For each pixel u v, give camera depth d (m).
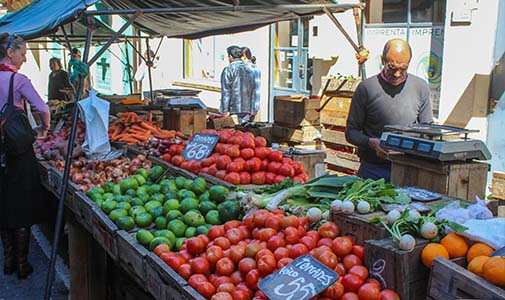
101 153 5.09
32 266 5.39
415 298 2.07
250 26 7.69
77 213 4.02
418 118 4.09
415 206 2.41
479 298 1.77
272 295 2.14
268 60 10.43
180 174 4.02
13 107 4.75
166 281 2.50
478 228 2.02
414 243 2.05
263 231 2.51
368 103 4.05
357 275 2.13
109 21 16.64
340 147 6.54
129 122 6.03
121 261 3.09
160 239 2.86
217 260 2.47
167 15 6.93
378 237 2.26
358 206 2.42
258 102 9.02
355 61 7.67
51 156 5.32
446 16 6.08
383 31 7.18
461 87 5.97
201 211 3.19
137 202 3.49
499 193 3.95
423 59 6.64
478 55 5.75
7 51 4.79
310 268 2.18
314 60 8.64
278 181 3.60
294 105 6.64
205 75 13.07
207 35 8.56
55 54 20.48
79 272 4.20
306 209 2.82
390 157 3.18
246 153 3.70
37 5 6.90
